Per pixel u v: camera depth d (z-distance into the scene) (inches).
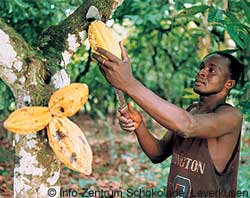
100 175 289.6
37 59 92.7
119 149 357.4
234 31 119.4
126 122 105.7
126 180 272.7
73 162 84.4
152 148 111.3
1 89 262.4
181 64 361.1
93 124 428.1
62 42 98.3
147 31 323.0
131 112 105.7
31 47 94.8
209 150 99.2
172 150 113.2
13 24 222.1
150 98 85.0
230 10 139.5
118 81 84.0
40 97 91.3
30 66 91.6
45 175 93.4
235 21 122.6
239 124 99.0
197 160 100.1
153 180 268.5
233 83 102.7
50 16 234.2
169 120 86.7
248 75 175.5
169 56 362.6
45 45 97.9
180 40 343.6
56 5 229.6
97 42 86.6
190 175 100.7
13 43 91.2
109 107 423.2
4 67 91.4
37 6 224.8
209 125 92.4
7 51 90.3
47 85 92.9
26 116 84.1
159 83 391.5
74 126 86.4
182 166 102.3
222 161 99.6
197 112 104.5
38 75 92.0
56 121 85.4
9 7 203.5
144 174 281.9
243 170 222.5
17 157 94.1
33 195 92.8
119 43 86.7
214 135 94.4
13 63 90.8
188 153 101.4
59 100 84.7
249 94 140.1
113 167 308.3
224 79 101.2
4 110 292.4
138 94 84.6
